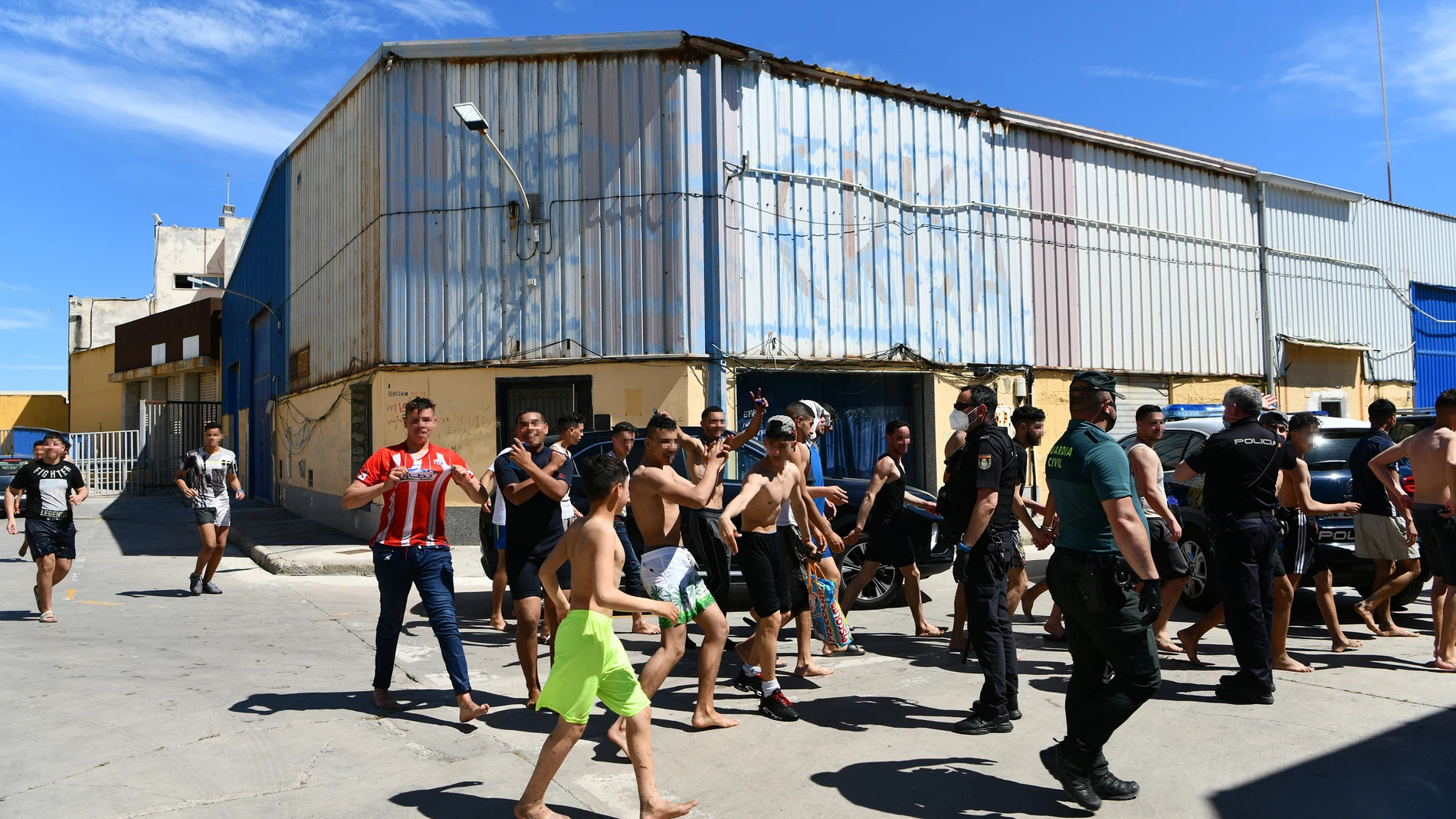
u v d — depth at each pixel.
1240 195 18.48
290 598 9.52
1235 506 5.36
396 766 4.41
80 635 7.43
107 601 9.27
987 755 4.57
